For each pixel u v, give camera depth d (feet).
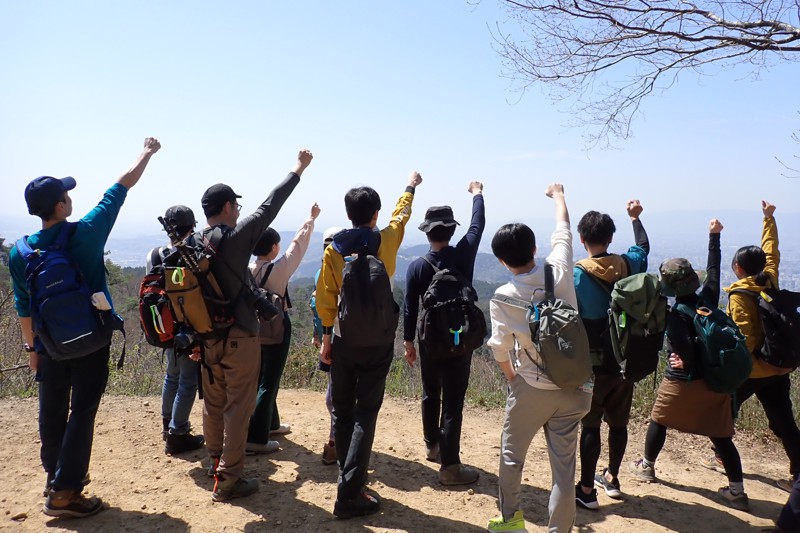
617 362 9.89
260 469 11.89
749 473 13.08
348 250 9.87
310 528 9.47
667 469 13.02
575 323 8.14
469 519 10.02
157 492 10.64
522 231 8.76
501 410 17.66
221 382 10.43
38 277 8.80
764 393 12.06
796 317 11.27
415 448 13.64
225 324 9.69
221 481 10.23
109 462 12.03
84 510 9.54
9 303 23.16
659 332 9.82
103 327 9.21
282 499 10.49
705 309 10.70
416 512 10.21
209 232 9.86
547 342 8.07
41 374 9.64
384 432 14.85
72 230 9.36
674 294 10.92
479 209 12.08
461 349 10.61
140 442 13.25
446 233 11.47
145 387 19.40
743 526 10.34
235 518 9.72
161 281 10.05
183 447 12.62
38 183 9.16
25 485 10.87
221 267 9.63
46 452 9.88
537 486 11.71
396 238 10.44
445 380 11.27
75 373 9.44
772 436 15.30
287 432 14.24
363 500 9.93
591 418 10.56
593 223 10.63
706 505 11.14
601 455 13.71
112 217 9.76
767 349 11.41
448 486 11.39
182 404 12.35
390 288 9.67
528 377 8.67
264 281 12.07
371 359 9.65
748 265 11.76
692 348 10.66
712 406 10.99
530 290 8.70
